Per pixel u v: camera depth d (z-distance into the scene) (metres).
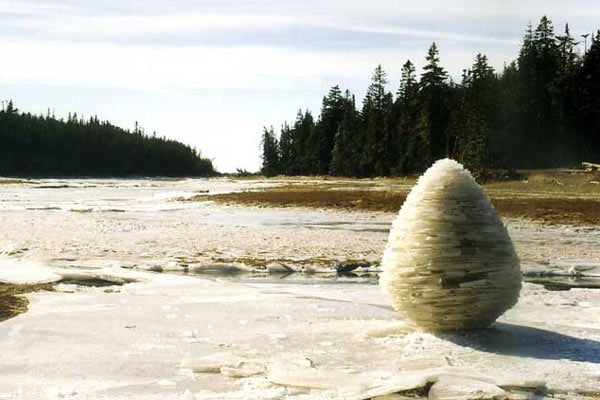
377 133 101.56
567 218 35.34
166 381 8.51
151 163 184.25
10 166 157.00
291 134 138.12
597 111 85.88
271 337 10.56
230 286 15.70
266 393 8.01
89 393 8.05
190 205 47.16
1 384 8.36
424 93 96.94
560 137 87.50
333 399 7.81
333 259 21.81
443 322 10.34
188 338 10.58
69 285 15.90
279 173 134.88
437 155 92.50
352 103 116.62
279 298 14.09
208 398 7.88
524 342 10.25
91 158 171.00
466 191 10.32
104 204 48.97
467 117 87.62
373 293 15.38
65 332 10.86
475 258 10.12
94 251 23.12
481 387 7.98
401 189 61.66
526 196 51.16
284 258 22.00
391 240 10.73
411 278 10.32
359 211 41.28
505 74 100.56
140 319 11.86
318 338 10.52
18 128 165.38
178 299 13.88
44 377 8.66
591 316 12.75
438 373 8.50
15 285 15.73
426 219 10.30
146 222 33.69
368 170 101.38
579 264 21.02
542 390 8.13
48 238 26.44
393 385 8.04
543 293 15.62
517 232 30.72
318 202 45.25
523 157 86.88
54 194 66.38
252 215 39.28
